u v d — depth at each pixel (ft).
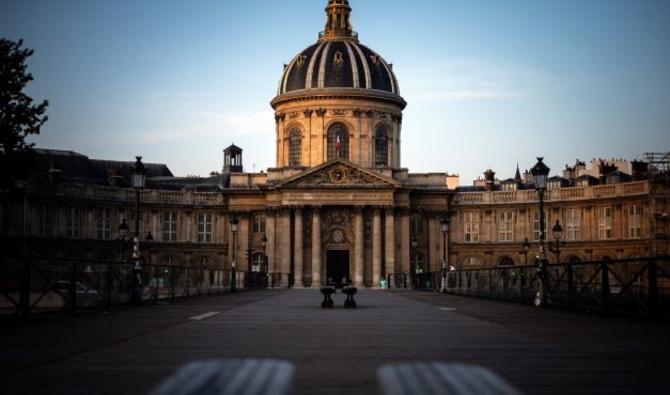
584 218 195.21
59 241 179.11
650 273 51.08
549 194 201.05
